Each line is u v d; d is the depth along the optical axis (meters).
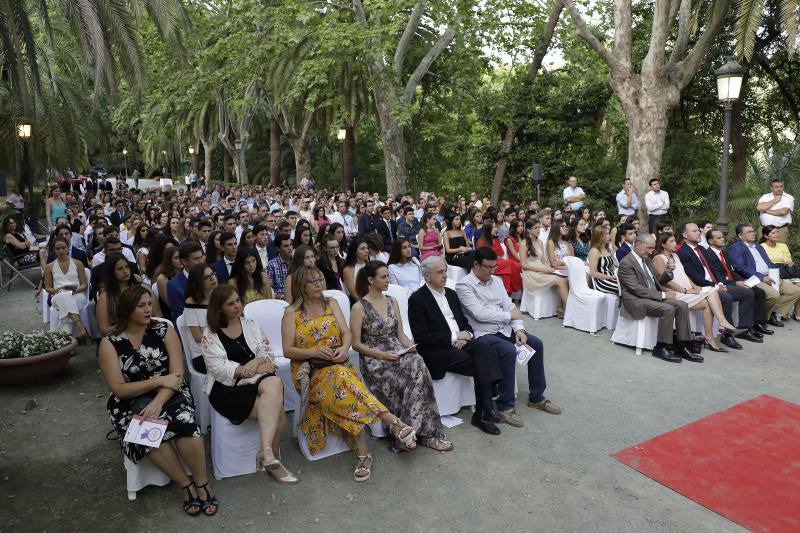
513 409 5.13
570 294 8.21
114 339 4.01
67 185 30.75
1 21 10.57
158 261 6.62
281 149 37.00
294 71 20.94
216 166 47.44
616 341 7.36
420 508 3.82
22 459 4.46
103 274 5.48
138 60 10.90
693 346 6.92
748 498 3.92
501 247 9.10
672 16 13.03
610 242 9.80
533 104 19.59
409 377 4.68
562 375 6.30
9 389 5.83
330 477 4.21
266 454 3.88
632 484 4.11
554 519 3.69
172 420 3.80
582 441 4.77
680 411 5.34
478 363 4.93
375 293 4.89
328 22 17.28
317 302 4.64
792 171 12.52
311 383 4.38
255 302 5.39
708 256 7.90
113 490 4.04
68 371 6.36
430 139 23.84
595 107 19.64
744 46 11.27
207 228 8.24
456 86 22.83
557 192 19.69
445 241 10.07
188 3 19.70
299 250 5.66
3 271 12.45
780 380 6.12
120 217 14.85
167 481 4.10
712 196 15.68
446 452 4.58
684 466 4.35
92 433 4.91
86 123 22.00
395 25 16.06
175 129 34.81
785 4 10.34
